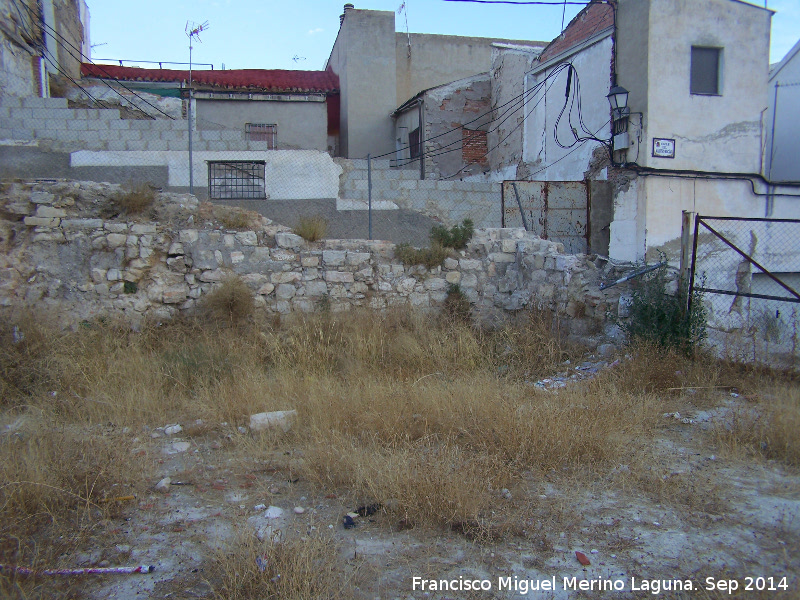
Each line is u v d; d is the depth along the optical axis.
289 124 19.09
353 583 3.54
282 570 3.52
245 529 4.01
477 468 4.86
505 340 9.91
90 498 4.43
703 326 8.65
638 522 4.32
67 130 13.16
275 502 4.60
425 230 13.31
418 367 8.70
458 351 9.25
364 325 9.59
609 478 4.99
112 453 5.04
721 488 4.85
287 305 10.38
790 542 4.04
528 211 13.46
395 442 5.42
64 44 17.11
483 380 7.67
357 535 4.11
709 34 12.51
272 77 21.81
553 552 3.92
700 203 12.66
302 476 5.04
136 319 9.73
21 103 13.27
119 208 10.37
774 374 7.82
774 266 13.16
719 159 12.75
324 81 22.52
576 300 9.96
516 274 11.03
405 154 21.39
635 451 5.50
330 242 10.91
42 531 4.08
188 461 5.42
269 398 6.77
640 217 12.41
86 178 12.47
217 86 18.69
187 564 3.75
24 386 7.17
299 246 10.56
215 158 12.88
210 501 4.62
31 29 14.83
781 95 14.44
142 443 5.74
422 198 13.40
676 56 12.33
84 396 6.94
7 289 9.47
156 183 12.70
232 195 13.01
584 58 14.66
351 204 13.09
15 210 9.78
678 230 12.50
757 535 4.13
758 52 12.89
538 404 6.28
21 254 9.66
